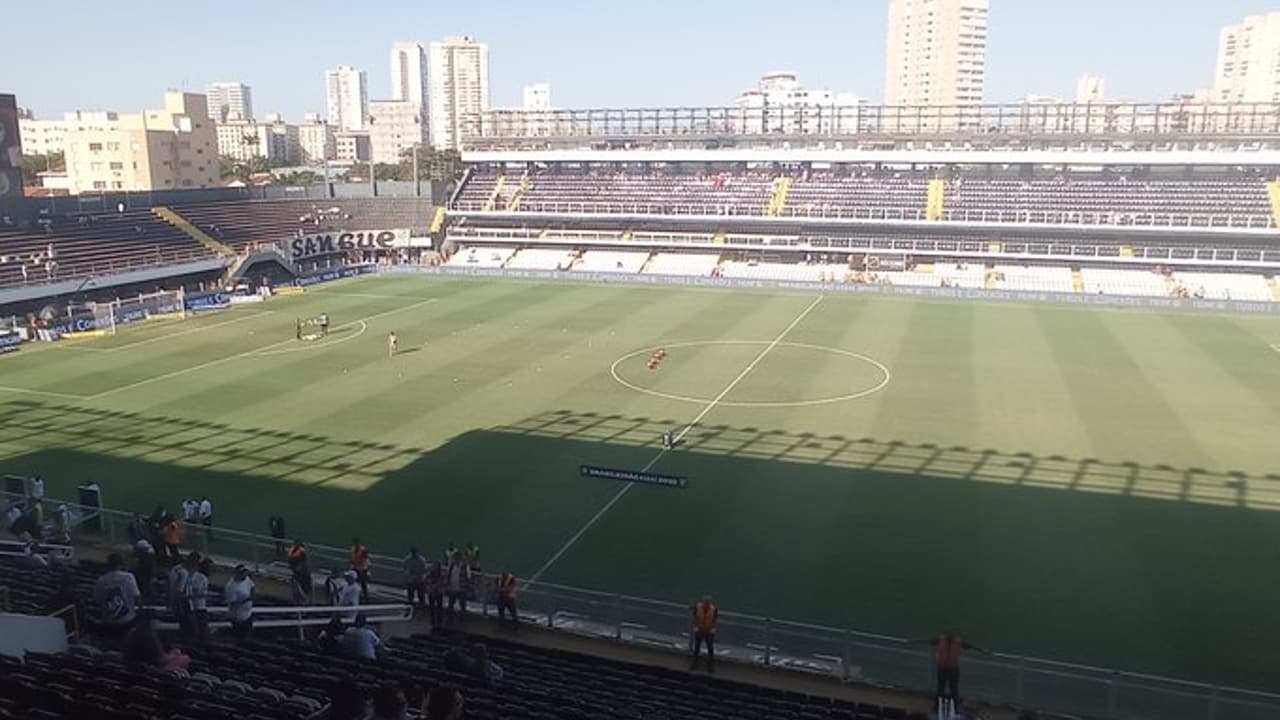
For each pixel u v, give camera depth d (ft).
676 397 170.40
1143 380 182.91
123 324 241.96
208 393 172.45
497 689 61.98
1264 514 115.85
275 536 104.27
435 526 114.73
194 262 295.07
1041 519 115.34
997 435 148.15
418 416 158.51
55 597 69.26
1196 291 290.35
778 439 146.51
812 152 360.28
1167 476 129.29
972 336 227.81
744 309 268.21
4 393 172.96
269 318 251.19
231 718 44.34
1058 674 72.28
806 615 92.94
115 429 151.23
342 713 39.37
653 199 369.09
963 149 348.38
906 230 337.11
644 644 85.30
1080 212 321.73
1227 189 321.93
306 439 146.30
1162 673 82.12
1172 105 342.44
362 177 575.79
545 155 391.65
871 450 141.18
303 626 80.12
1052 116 389.39
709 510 119.03
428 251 370.53
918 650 81.20
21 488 116.67
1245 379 183.52
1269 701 72.54
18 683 45.83
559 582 100.58
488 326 239.71
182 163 492.13
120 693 47.47
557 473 131.95
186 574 70.79
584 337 225.35
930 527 113.29
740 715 62.49
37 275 254.88
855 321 248.93
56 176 549.54
